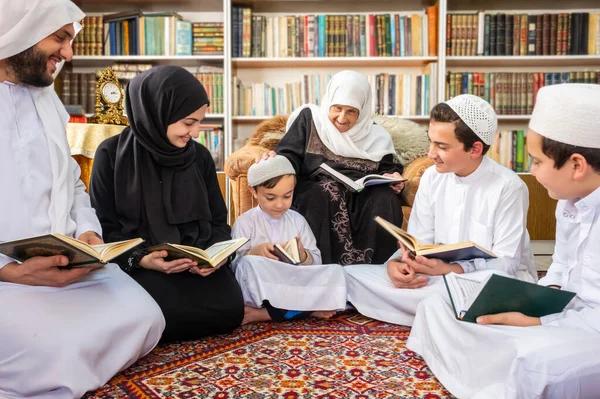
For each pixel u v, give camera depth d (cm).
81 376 122
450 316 134
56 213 146
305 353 156
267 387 130
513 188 174
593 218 123
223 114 405
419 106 399
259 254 191
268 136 280
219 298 169
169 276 167
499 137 404
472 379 123
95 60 414
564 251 143
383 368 144
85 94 403
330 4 415
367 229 231
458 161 173
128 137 182
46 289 132
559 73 397
